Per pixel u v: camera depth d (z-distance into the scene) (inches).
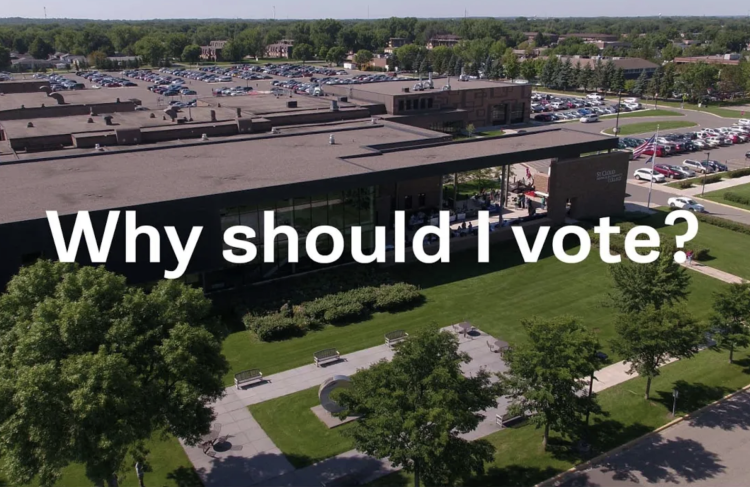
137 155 2121.1
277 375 1365.7
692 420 1224.8
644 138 4003.4
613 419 1223.5
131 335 871.7
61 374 783.7
